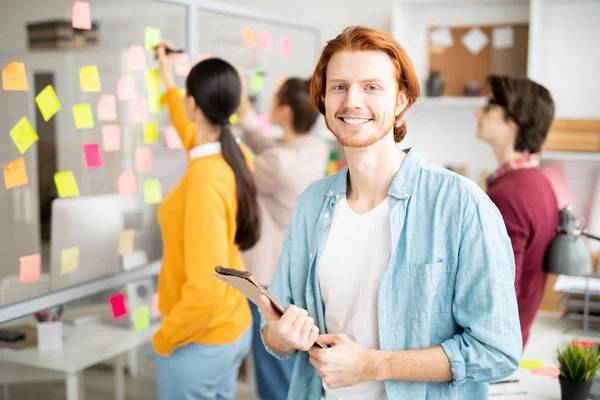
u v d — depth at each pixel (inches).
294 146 114.3
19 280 73.4
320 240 52.1
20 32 71.4
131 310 90.3
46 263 76.7
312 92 50.8
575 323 97.7
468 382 48.8
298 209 55.1
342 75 46.9
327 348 47.5
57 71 76.5
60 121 77.6
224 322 78.9
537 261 75.9
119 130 85.8
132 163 88.2
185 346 77.7
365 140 47.2
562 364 64.7
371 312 49.5
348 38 47.2
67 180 78.8
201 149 78.2
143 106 89.0
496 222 46.8
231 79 78.2
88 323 85.6
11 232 72.1
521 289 76.6
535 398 67.2
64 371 80.2
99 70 81.9
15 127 71.4
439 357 45.9
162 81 91.7
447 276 47.0
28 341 77.8
